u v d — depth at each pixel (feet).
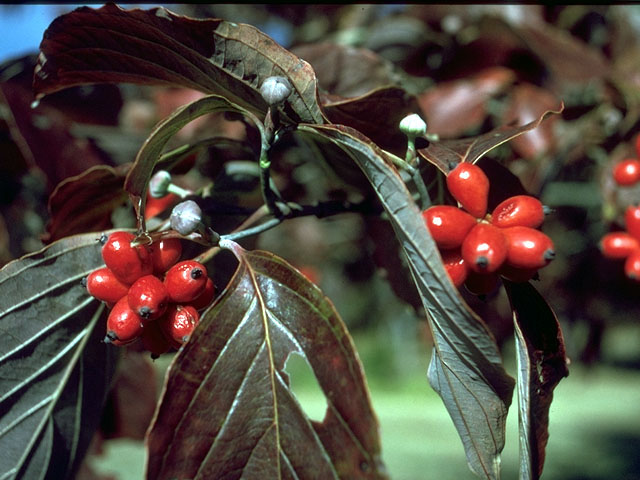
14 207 1.05
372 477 0.45
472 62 1.19
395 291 0.80
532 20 1.22
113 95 1.07
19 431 0.61
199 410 0.45
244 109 0.54
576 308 1.46
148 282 0.49
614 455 2.70
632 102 1.09
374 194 0.70
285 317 0.48
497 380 0.47
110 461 1.95
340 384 0.46
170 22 0.53
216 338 0.47
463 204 0.50
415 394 4.28
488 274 0.49
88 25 0.56
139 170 0.49
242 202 0.72
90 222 0.72
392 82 0.89
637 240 0.85
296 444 0.46
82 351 0.62
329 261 2.63
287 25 1.76
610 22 1.30
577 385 4.61
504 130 0.61
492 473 0.51
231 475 0.46
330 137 0.51
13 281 0.58
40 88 0.64
